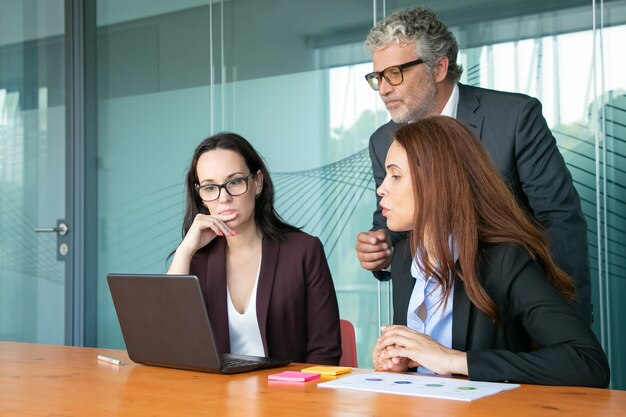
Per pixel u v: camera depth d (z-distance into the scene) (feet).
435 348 5.47
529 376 5.12
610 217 11.53
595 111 11.57
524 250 5.88
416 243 5.87
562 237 8.29
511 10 12.10
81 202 16.38
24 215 17.01
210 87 14.89
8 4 17.17
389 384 5.14
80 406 4.74
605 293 11.59
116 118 16.11
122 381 5.61
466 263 5.74
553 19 11.82
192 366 5.96
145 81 15.72
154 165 15.64
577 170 11.72
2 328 17.03
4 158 17.19
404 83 8.57
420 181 5.85
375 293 13.19
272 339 7.69
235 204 7.78
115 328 16.15
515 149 8.58
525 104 8.63
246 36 14.51
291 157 13.98
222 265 7.74
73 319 16.44
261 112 14.34
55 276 16.69
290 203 13.97
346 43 13.47
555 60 11.81
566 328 5.36
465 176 5.85
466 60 12.44
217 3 14.82
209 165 7.82
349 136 13.43
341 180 13.51
